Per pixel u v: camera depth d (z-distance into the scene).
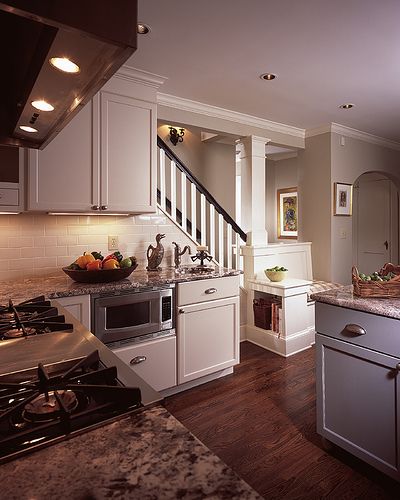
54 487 0.48
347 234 4.50
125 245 2.94
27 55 0.87
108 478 0.50
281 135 4.27
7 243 2.45
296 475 1.76
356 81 2.95
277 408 2.41
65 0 0.66
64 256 2.66
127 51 0.76
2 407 0.71
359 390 1.70
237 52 2.46
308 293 3.61
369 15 2.04
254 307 3.77
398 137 4.84
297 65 2.66
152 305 2.43
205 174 5.06
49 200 2.30
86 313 2.14
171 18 2.05
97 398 0.74
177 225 3.23
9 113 1.29
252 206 3.96
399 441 1.54
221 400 2.53
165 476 0.51
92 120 2.45
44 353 1.01
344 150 4.41
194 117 3.48
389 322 1.56
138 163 2.65
